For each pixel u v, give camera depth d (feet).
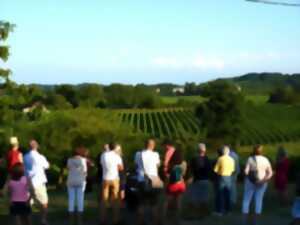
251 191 37.29
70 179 36.63
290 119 399.85
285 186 47.11
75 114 97.19
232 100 314.96
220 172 41.27
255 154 37.22
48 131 87.15
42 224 36.78
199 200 41.70
